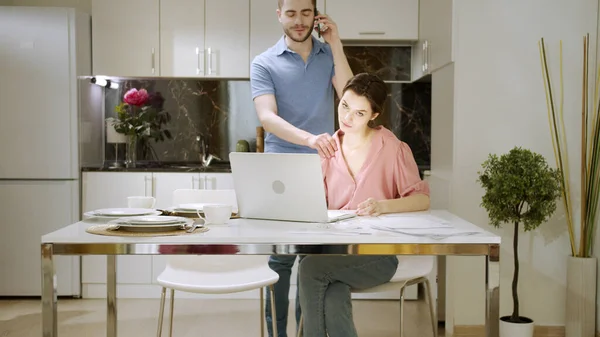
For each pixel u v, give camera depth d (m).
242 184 2.33
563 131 3.56
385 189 2.65
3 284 4.46
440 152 3.88
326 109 3.32
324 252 1.96
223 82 5.12
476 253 1.96
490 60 3.55
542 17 3.53
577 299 3.47
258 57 3.29
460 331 3.59
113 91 5.10
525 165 3.22
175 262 2.79
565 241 3.59
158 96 5.13
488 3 3.54
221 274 2.74
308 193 2.21
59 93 4.44
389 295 4.46
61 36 4.42
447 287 3.58
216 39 4.70
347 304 2.36
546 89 3.54
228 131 5.14
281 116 3.31
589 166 3.48
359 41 4.81
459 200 3.58
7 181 4.45
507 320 3.41
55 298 1.96
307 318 2.38
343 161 2.68
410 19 4.64
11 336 3.58
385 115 5.07
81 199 4.52
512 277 3.60
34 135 4.44
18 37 4.41
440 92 3.90
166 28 4.69
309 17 3.12
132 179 4.51
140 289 4.52
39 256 4.47
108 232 2.03
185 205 2.59
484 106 3.56
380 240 1.96
